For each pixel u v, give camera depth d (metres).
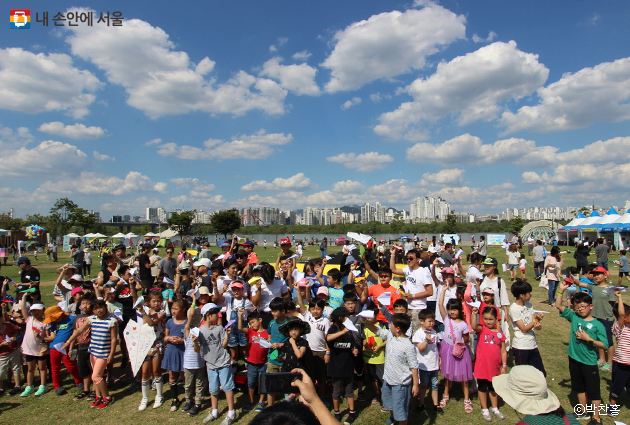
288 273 8.18
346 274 9.81
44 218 62.09
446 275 6.73
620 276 14.02
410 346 4.66
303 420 1.49
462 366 5.24
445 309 6.06
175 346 5.65
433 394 5.27
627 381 4.89
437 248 22.58
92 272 21.78
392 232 91.25
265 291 6.65
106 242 42.69
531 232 41.81
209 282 8.26
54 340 6.25
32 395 6.21
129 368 7.39
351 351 5.14
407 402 4.65
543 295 13.34
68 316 6.65
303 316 5.75
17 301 7.90
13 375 6.45
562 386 6.02
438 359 5.29
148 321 5.77
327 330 5.37
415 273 6.56
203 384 5.79
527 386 2.81
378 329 5.48
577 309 4.92
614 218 33.12
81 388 6.37
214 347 5.23
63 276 7.80
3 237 39.53
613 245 34.03
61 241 57.81
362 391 5.79
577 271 8.97
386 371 4.73
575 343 4.93
